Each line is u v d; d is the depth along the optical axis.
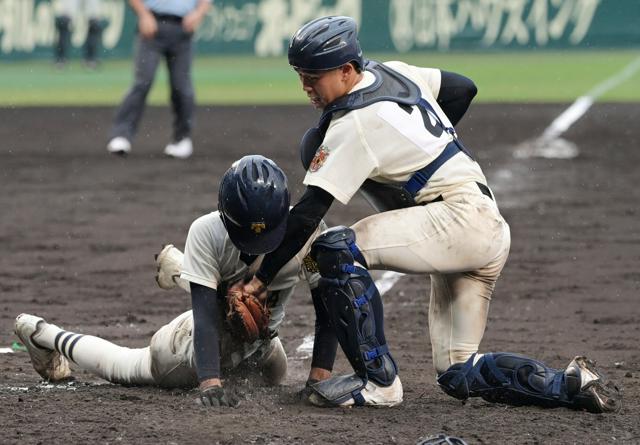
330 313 16.97
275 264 16.66
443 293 17.62
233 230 16.52
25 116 77.56
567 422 16.25
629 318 26.52
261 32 123.94
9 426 15.91
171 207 43.16
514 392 17.08
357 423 16.11
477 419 16.42
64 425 15.93
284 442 15.04
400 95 17.09
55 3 124.12
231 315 16.73
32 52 125.56
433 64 108.38
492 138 64.06
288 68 112.44
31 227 39.41
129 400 17.56
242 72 109.19
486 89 90.69
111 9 126.50
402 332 25.17
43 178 50.94
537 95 86.44
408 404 17.72
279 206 16.31
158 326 25.78
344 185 16.47
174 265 19.16
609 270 32.50
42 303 28.34
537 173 51.88
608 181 49.66
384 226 16.86
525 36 121.12
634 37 120.44
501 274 32.09
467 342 17.56
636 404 17.67
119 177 50.91
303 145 17.48
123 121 57.22
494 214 17.06
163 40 56.22
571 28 120.88
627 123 70.31
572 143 61.91
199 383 17.66
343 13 121.44
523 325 25.83
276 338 18.55
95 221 40.47
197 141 63.62
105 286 30.50
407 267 16.89
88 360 19.02
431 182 16.98
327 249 16.64
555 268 32.84
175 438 15.20
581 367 16.86
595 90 89.19
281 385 19.36
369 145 16.55
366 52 121.38
